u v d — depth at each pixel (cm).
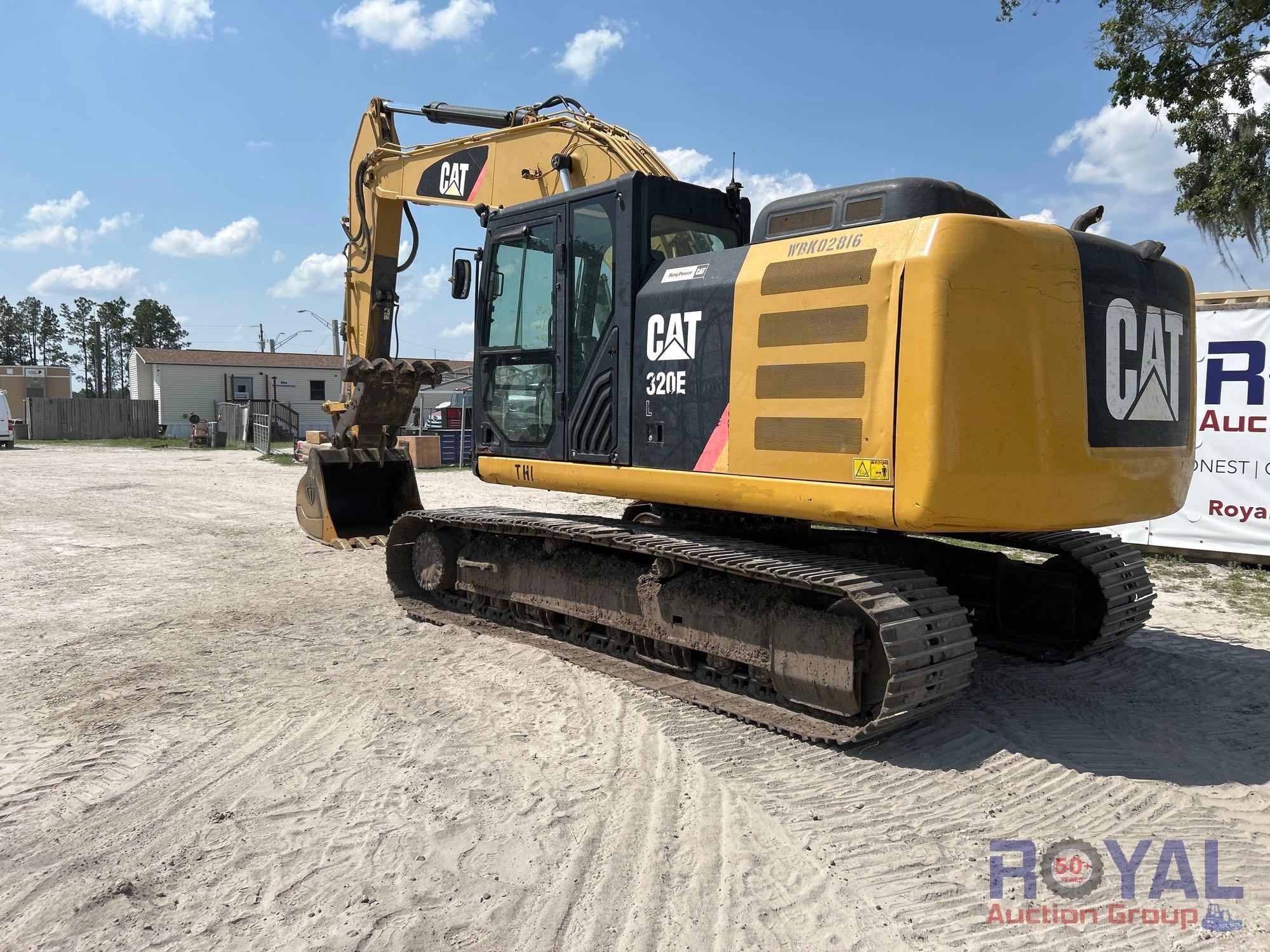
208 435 3192
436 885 318
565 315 572
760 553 489
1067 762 431
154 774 412
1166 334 469
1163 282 470
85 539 1083
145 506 1402
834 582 420
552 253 588
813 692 455
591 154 686
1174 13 1379
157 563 934
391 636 655
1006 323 399
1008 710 503
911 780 408
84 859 336
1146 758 437
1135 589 576
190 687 536
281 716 488
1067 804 387
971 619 634
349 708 500
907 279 401
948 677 426
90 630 666
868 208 446
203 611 728
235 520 1253
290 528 1177
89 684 541
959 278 393
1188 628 694
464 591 709
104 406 3784
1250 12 1293
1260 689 541
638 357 525
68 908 303
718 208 570
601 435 553
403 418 1038
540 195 734
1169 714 497
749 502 467
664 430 511
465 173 809
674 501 512
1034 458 405
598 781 404
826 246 440
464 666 578
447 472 2052
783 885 320
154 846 346
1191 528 981
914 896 313
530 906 305
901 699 406
